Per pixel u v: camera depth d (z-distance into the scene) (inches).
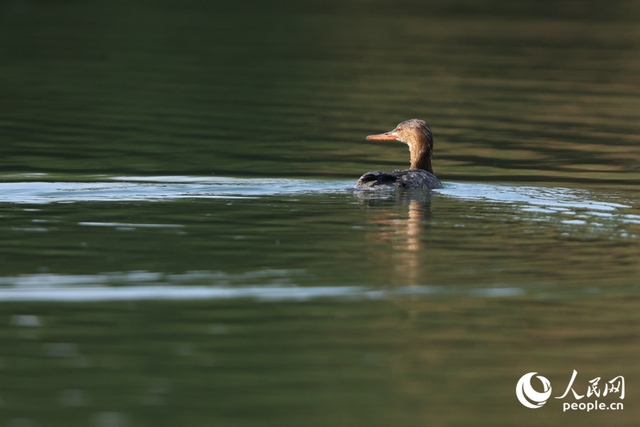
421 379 378.9
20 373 373.7
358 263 516.1
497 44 1811.0
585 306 458.3
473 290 476.4
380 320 435.5
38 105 1151.0
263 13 2207.2
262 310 444.5
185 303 452.8
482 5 2576.3
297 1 2502.5
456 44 1797.5
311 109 1191.6
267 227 595.2
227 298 459.5
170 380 371.2
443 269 509.4
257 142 996.6
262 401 356.5
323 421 343.3
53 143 947.3
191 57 1550.2
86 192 705.6
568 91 1354.6
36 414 342.0
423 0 2674.7
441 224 612.4
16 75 1343.5
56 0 2289.6
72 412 344.5
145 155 905.5
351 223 609.3
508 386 375.9
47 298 454.0
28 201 665.6
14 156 876.6
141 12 2137.1
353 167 890.7
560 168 900.0
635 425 359.9
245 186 749.9
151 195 698.2
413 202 684.1
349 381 375.2
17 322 422.9
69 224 593.9
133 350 396.5
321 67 1503.4
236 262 514.0
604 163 929.5
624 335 424.8
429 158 850.1
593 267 517.7
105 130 1025.5
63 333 412.5
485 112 1201.4
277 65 1509.6
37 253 523.8
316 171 860.0
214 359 390.3
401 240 568.1
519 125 1127.6
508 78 1445.6
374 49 1707.7
